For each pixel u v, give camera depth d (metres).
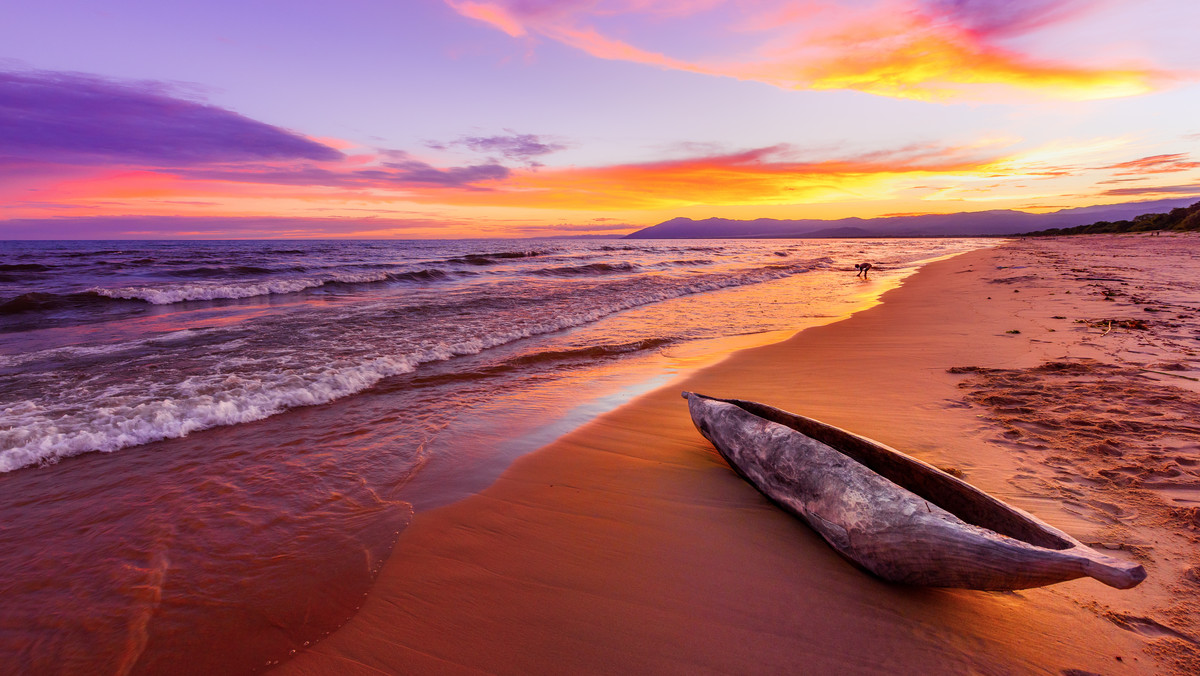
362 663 2.09
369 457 4.16
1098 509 2.82
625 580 2.54
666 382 6.28
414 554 2.81
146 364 6.79
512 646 2.14
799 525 2.98
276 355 7.36
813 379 5.94
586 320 11.21
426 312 11.70
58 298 11.80
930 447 3.75
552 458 4.08
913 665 1.97
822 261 34.44
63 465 4.02
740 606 2.33
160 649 2.18
